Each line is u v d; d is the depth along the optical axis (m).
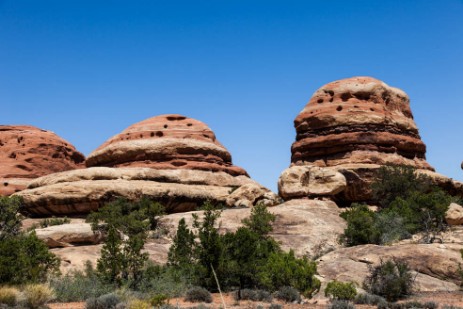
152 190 52.69
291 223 41.53
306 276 25.45
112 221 38.41
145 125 67.38
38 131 89.31
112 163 63.94
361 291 26.31
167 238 40.41
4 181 76.31
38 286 19.77
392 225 38.94
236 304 22.20
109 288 24.28
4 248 24.12
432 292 27.09
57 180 54.03
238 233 27.53
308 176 52.47
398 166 53.50
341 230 40.72
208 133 68.75
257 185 56.59
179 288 25.19
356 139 58.12
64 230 34.91
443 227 40.84
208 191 57.78
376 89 62.09
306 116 62.66
